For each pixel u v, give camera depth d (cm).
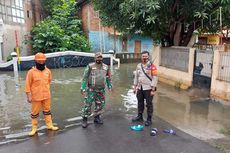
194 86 1081
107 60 2212
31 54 2342
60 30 2261
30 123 684
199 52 1053
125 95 1007
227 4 1091
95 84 605
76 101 924
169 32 1363
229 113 767
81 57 2094
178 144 529
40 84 571
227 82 880
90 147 514
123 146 518
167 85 1236
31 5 2448
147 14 1157
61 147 515
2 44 1886
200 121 690
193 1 1128
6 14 1952
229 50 944
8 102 916
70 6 2653
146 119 683
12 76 1570
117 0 1239
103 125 635
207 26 1323
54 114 761
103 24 1439
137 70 642
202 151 499
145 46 2850
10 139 570
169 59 1295
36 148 512
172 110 796
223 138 571
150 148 510
